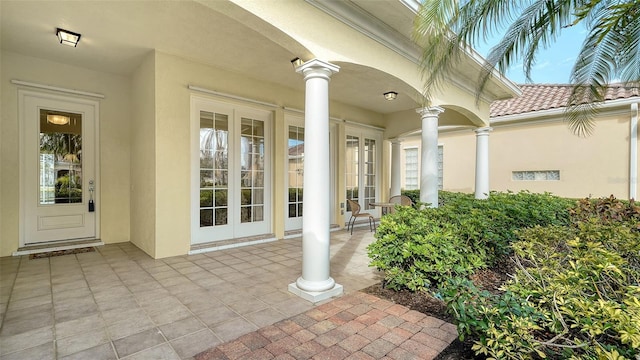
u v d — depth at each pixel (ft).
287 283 10.45
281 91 17.93
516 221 12.67
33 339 6.79
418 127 23.93
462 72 15.76
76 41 11.80
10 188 13.44
